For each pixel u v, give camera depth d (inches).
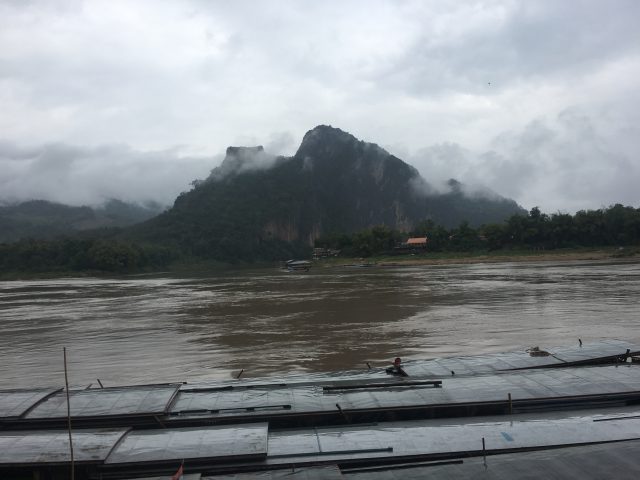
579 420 432.1
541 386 501.0
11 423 443.8
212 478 340.8
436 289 2081.7
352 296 1946.4
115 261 4830.2
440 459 380.8
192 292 2445.9
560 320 1218.0
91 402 480.4
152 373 875.4
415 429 420.8
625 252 3978.8
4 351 1120.2
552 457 348.2
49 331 1369.3
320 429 438.6
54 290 2942.9
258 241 7308.1
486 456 364.8
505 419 453.4
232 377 824.9
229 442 387.9
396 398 479.5
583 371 545.0
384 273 3417.8
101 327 1405.0
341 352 980.6
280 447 391.2
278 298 1984.5
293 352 997.2
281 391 509.7
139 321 1488.7
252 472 358.3
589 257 4020.7
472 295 1813.5
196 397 498.3
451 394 485.7
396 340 1071.6
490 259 4355.3
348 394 494.0
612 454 348.8
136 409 459.8
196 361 952.9
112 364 954.1
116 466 361.7
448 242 5128.0
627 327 1112.2
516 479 325.4
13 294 2731.3
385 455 381.1
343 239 5812.0
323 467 355.3
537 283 2154.3
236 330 1269.7
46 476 363.6
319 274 3659.0
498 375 540.4
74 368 933.8
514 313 1353.3
